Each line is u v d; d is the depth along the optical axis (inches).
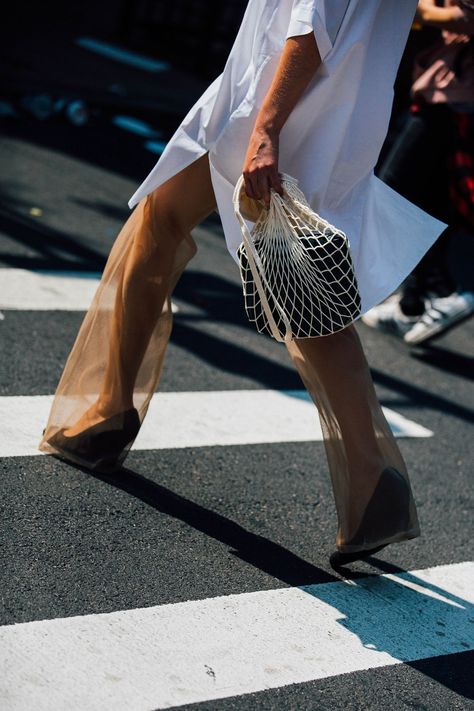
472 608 165.3
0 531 156.7
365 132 152.0
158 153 453.7
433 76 256.7
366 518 159.3
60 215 332.5
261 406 228.5
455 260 393.1
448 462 222.7
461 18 227.0
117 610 143.9
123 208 357.7
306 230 140.4
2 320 240.8
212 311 284.7
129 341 173.8
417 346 291.6
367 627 153.6
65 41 636.1
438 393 262.8
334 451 162.4
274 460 203.8
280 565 166.4
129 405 178.7
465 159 259.3
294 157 151.6
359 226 157.0
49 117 466.3
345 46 145.5
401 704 138.3
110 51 637.3
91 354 179.0
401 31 151.3
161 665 134.1
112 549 159.3
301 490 194.2
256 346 265.9
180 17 676.1
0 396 202.4
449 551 184.1
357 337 157.8
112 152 436.5
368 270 160.6
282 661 141.1
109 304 175.6
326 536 179.5
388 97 152.2
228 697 131.0
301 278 141.3
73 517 165.5
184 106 547.8
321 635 149.2
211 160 154.8
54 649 132.3
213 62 658.2
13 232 305.9
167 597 150.0
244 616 149.6
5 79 495.8
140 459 190.7
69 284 274.7
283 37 148.3
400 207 161.8
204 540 168.4
